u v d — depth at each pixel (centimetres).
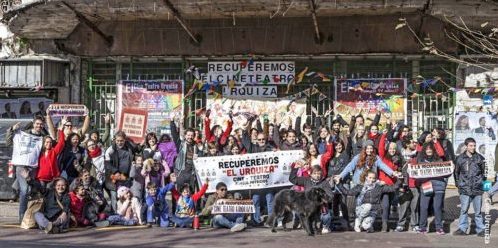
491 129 1530
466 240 1103
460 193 1170
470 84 1548
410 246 1037
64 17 1552
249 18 1584
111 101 1719
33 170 1180
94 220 1216
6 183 1405
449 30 1505
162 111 1694
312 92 1639
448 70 1588
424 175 1162
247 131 1361
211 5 1427
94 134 1299
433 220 1272
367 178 1173
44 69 1642
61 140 1209
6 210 1345
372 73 1630
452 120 1581
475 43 1411
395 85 1616
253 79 1664
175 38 1639
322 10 1463
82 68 1722
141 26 1639
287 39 1596
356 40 1567
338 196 1227
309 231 1128
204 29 1617
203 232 1161
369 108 1623
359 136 1273
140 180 1237
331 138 1263
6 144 1290
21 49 1734
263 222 1266
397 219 1282
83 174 1204
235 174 1248
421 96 1609
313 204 1120
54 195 1165
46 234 1117
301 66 1653
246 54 1634
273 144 1332
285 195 1152
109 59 1712
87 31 1659
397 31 1541
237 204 1193
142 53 1659
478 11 1390
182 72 1691
